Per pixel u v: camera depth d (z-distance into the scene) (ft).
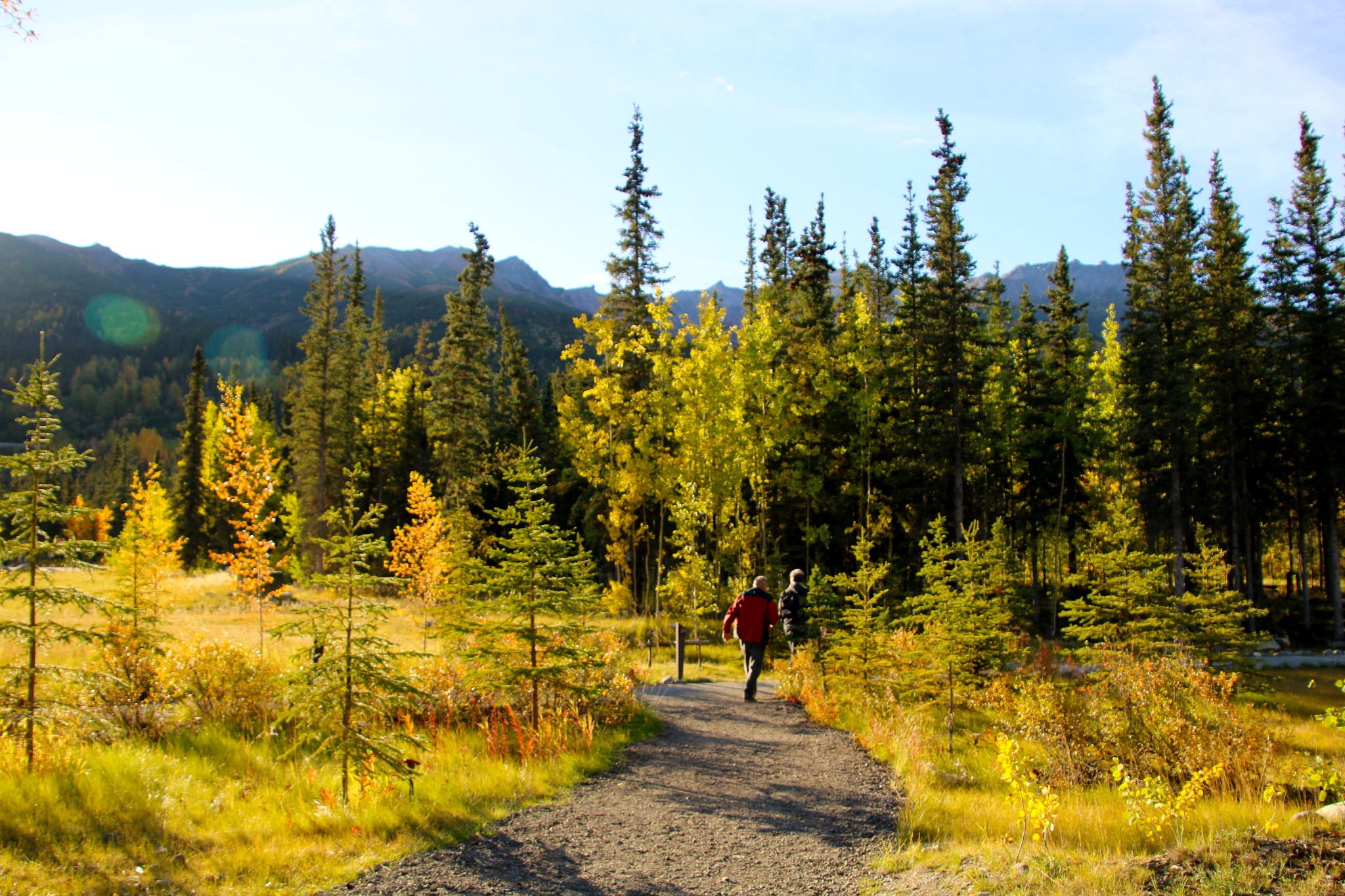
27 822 17.22
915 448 103.60
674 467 80.74
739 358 91.30
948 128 103.04
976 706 38.73
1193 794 20.80
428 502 81.00
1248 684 50.08
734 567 83.35
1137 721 30.27
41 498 22.81
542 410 170.91
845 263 133.90
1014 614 77.00
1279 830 18.75
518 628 27.99
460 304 119.44
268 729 27.43
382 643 21.68
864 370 103.76
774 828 20.26
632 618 82.38
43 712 22.04
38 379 22.95
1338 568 105.81
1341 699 55.98
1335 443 102.83
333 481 138.72
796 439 98.58
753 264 134.82
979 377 104.83
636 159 96.89
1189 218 105.81
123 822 18.08
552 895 15.29
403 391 164.45
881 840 19.72
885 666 37.60
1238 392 109.29
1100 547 112.47
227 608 72.23
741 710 37.37
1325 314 103.86
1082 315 119.34
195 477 166.09
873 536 99.14
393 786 21.12
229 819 19.11
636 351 88.99
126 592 34.94
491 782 22.58
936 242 103.30
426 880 15.72
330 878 15.69
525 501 29.01
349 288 163.12
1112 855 18.30
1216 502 110.42
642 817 20.70
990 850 18.33
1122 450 116.06
